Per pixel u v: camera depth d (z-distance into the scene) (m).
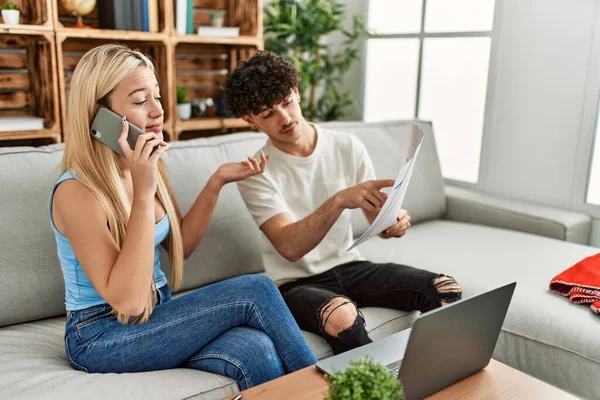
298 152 1.72
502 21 2.69
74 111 1.27
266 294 1.32
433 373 1.01
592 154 2.45
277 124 1.63
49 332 1.52
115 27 2.41
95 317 1.30
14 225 1.52
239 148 2.03
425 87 3.16
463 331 1.01
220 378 1.25
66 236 1.25
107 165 1.29
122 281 1.17
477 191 2.94
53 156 1.66
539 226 2.37
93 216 1.22
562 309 1.60
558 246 2.18
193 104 2.88
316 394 1.03
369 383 0.79
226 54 3.16
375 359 1.15
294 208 1.73
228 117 2.92
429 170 2.63
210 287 1.36
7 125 2.22
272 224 1.61
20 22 2.38
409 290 1.63
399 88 3.34
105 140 1.26
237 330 1.31
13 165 1.57
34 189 1.57
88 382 1.20
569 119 2.49
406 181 1.29
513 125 2.72
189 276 1.79
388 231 1.65
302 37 3.20
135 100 1.29
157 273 1.45
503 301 1.06
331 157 1.77
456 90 3.00
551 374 1.56
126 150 1.23
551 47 2.51
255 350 1.24
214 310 1.31
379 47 3.43
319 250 1.74
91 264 1.20
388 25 3.36
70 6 2.39
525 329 1.60
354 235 2.30
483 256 2.06
